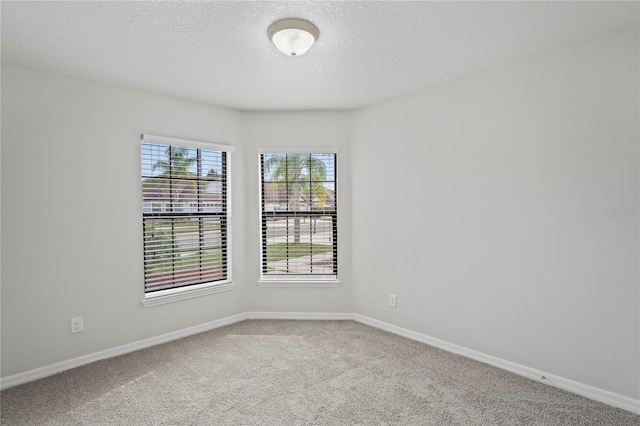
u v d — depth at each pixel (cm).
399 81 281
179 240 322
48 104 249
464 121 275
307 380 238
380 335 323
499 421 193
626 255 204
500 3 173
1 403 212
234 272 360
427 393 221
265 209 372
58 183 254
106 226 277
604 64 209
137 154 292
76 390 227
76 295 263
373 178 344
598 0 172
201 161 336
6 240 234
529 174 241
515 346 250
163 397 218
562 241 227
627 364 205
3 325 233
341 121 362
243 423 191
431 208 299
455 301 284
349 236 367
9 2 167
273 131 363
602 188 212
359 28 196
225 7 174
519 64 243
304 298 370
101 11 176
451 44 218
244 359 271
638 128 200
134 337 292
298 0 168
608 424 191
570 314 225
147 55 228
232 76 266
